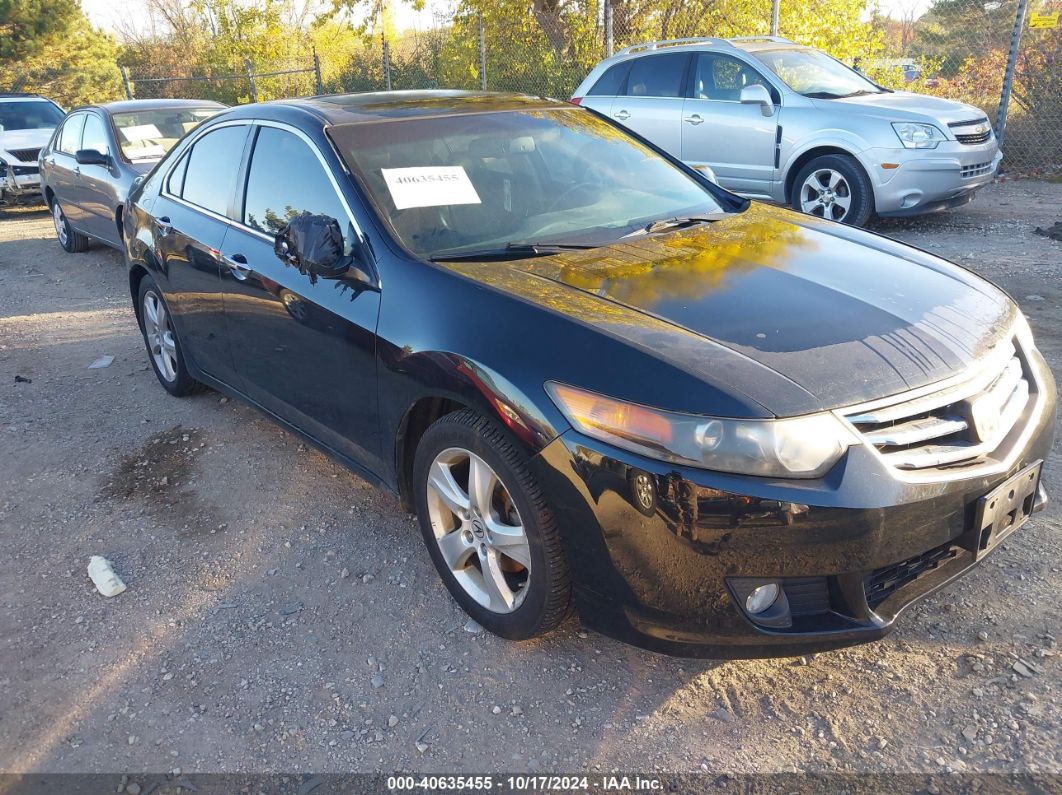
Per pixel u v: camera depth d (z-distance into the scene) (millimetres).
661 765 2287
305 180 3396
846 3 12945
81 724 2545
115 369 5551
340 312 3023
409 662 2732
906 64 12906
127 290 7602
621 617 2346
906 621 2742
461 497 2764
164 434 4516
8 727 2553
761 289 2660
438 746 2396
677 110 8891
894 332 2441
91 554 3436
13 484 4043
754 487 2104
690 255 2951
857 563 2170
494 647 2775
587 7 13484
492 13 14203
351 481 3914
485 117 3707
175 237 4195
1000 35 11203
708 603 2229
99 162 7617
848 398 2188
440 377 2609
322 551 3371
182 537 3527
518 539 2564
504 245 3062
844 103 7895
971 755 2236
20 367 5688
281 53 24922
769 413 2109
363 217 3062
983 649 2594
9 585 3254
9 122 13211
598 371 2291
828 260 2947
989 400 2375
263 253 3510
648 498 2176
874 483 2135
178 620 2998
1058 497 3346
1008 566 2959
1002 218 8359
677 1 13031
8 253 9727
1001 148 10695
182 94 23594
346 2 18141
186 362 4559
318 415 3404
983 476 2309
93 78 29156
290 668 2732
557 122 3840
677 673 2617
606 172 3654
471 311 2609
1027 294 5758
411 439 2975
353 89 17547
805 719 2402
